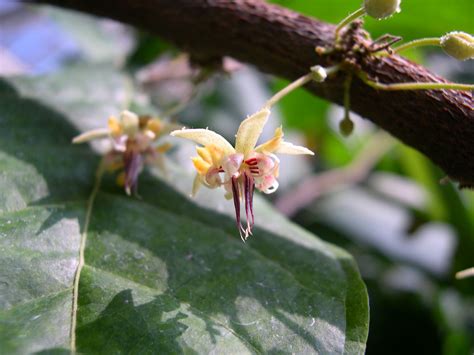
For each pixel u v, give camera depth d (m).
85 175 0.08
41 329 0.05
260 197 0.08
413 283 0.14
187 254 0.07
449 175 0.07
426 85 0.06
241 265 0.07
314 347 0.06
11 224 0.06
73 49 0.18
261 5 0.08
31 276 0.06
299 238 0.07
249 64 0.08
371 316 0.14
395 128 0.07
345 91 0.07
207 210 0.07
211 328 0.06
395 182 0.15
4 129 0.08
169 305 0.06
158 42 0.13
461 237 0.12
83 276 0.06
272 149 0.06
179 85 0.14
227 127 0.14
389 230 0.14
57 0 0.09
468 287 0.13
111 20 0.09
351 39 0.07
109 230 0.07
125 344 0.05
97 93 0.10
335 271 0.07
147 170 0.08
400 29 0.11
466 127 0.06
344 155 0.16
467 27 0.11
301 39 0.07
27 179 0.07
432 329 0.14
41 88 0.09
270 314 0.06
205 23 0.08
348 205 0.14
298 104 0.14
